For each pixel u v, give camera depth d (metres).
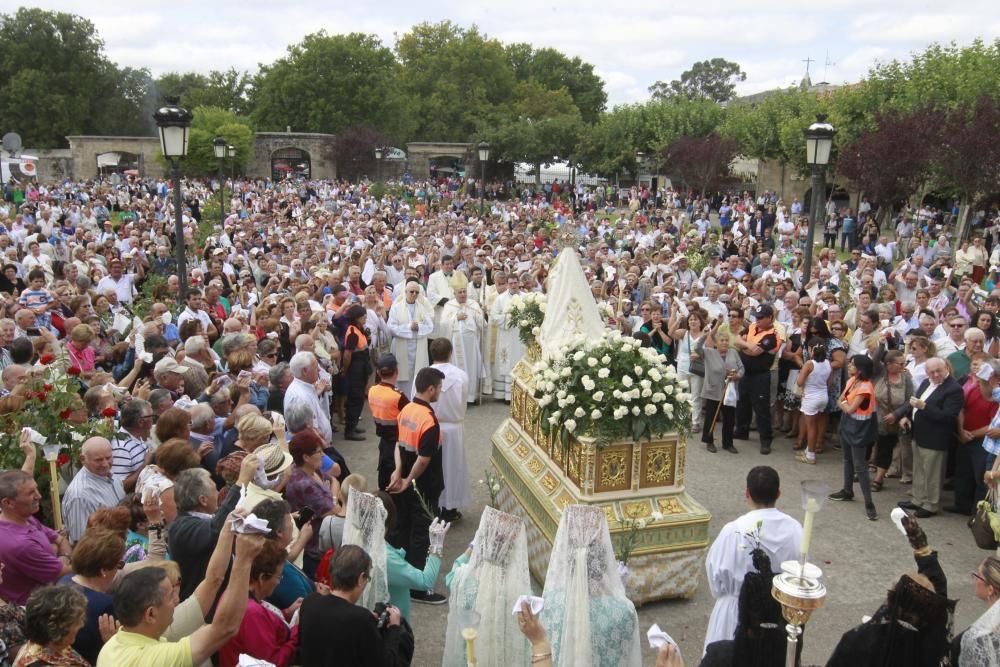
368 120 66.44
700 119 50.47
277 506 4.12
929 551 3.79
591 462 6.26
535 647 3.46
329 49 65.50
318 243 21.80
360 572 4.01
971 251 18.53
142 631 3.46
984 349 9.30
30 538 4.63
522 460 7.53
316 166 62.41
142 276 17.06
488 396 12.81
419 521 6.78
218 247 19.02
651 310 11.75
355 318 10.48
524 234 29.52
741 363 10.24
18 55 68.25
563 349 6.68
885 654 3.50
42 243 18.19
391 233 26.78
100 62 73.38
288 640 4.11
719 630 4.66
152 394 6.96
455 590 4.61
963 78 29.69
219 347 9.78
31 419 5.78
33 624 3.46
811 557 7.49
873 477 9.52
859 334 10.45
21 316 9.02
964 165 23.88
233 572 3.46
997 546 7.04
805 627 6.34
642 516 6.36
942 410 8.12
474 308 12.20
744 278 15.27
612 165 53.88
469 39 78.50
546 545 6.69
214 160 55.06
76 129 70.19
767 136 42.16
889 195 28.16
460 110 73.56
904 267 17.06
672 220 34.03
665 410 6.17
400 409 7.37
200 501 4.73
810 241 13.42
